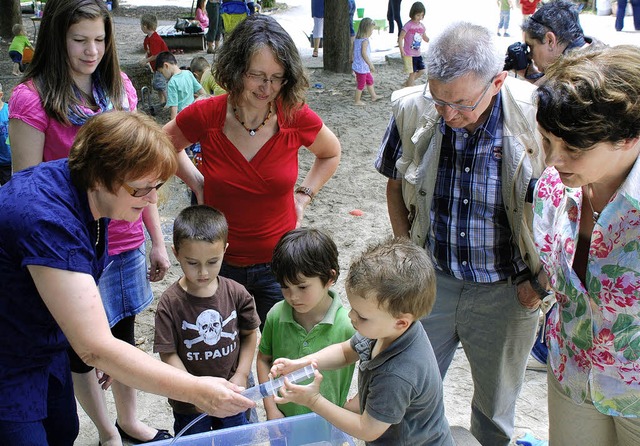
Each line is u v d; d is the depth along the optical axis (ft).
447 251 7.91
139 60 37.73
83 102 7.98
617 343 5.98
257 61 7.77
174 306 8.01
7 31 45.37
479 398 8.63
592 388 6.30
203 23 45.39
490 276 7.79
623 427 6.46
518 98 7.15
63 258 5.37
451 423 10.25
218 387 5.74
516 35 46.01
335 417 5.91
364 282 5.57
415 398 5.86
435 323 8.34
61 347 6.28
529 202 7.29
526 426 10.11
